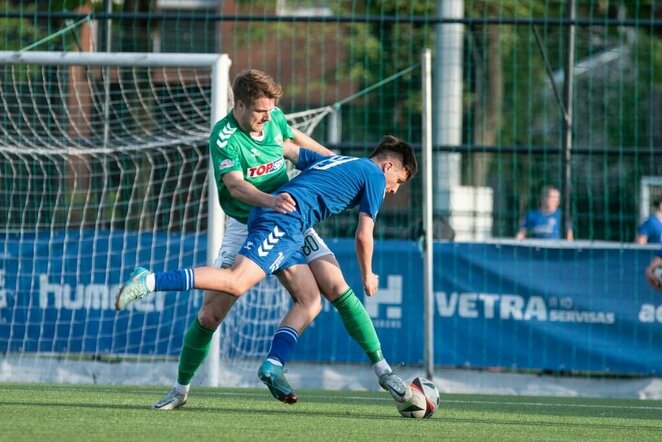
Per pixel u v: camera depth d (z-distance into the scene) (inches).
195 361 771.4
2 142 1365.7
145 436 599.5
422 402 776.3
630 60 2145.7
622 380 1261.1
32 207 1380.4
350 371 1256.8
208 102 1353.3
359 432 663.8
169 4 2103.8
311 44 2212.1
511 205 1795.0
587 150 1396.4
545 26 1368.1
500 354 1256.8
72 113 1469.0
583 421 831.7
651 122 1686.8
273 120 765.9
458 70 1499.8
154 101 1453.0
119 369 1267.2
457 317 1262.3
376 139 2096.5
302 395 1043.9
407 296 1258.0
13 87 1454.2
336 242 1270.9
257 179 752.3
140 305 1270.9
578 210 1685.5
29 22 1740.9
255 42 2116.1
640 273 1258.0
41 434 594.2
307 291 749.3
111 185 1407.5
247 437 613.6
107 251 1284.4
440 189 1470.2
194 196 1406.3
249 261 703.1
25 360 1273.4
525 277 1262.3
